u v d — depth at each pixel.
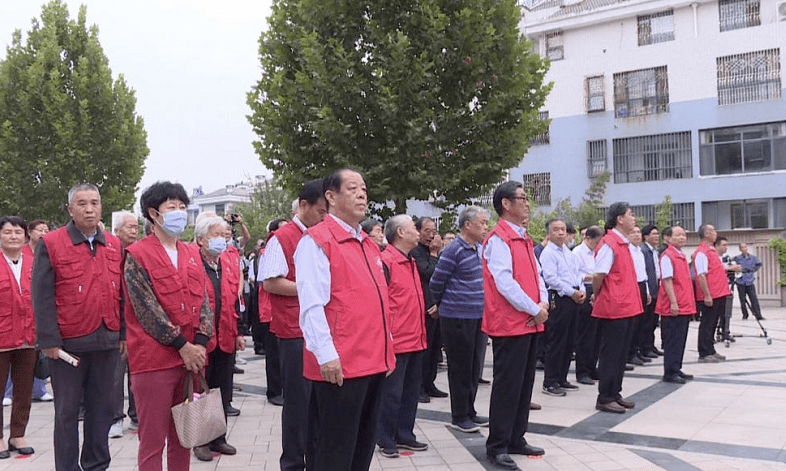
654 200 24.67
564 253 7.78
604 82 25.58
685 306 8.09
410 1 9.34
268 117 9.71
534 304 4.86
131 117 19.33
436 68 9.31
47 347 4.35
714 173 23.80
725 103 23.52
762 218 23.06
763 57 22.91
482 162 9.38
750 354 10.45
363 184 3.63
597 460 5.02
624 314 6.55
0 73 17.84
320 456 3.43
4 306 5.57
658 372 8.95
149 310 3.77
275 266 4.55
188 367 3.83
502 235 5.01
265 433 6.09
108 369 4.71
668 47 24.39
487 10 9.61
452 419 6.08
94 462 4.65
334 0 9.34
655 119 24.62
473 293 5.96
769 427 5.91
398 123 9.04
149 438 3.80
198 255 4.18
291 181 9.85
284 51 10.07
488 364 9.72
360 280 3.49
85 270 4.58
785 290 21.09
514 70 9.61
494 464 4.96
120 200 18.16
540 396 7.53
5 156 17.19
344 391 3.38
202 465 5.09
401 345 5.31
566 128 26.20
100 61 18.73
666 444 5.44
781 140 22.69
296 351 4.53
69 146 17.31
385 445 5.23
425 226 7.64
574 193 26.03
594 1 27.31
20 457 5.52
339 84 9.02
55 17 18.47
